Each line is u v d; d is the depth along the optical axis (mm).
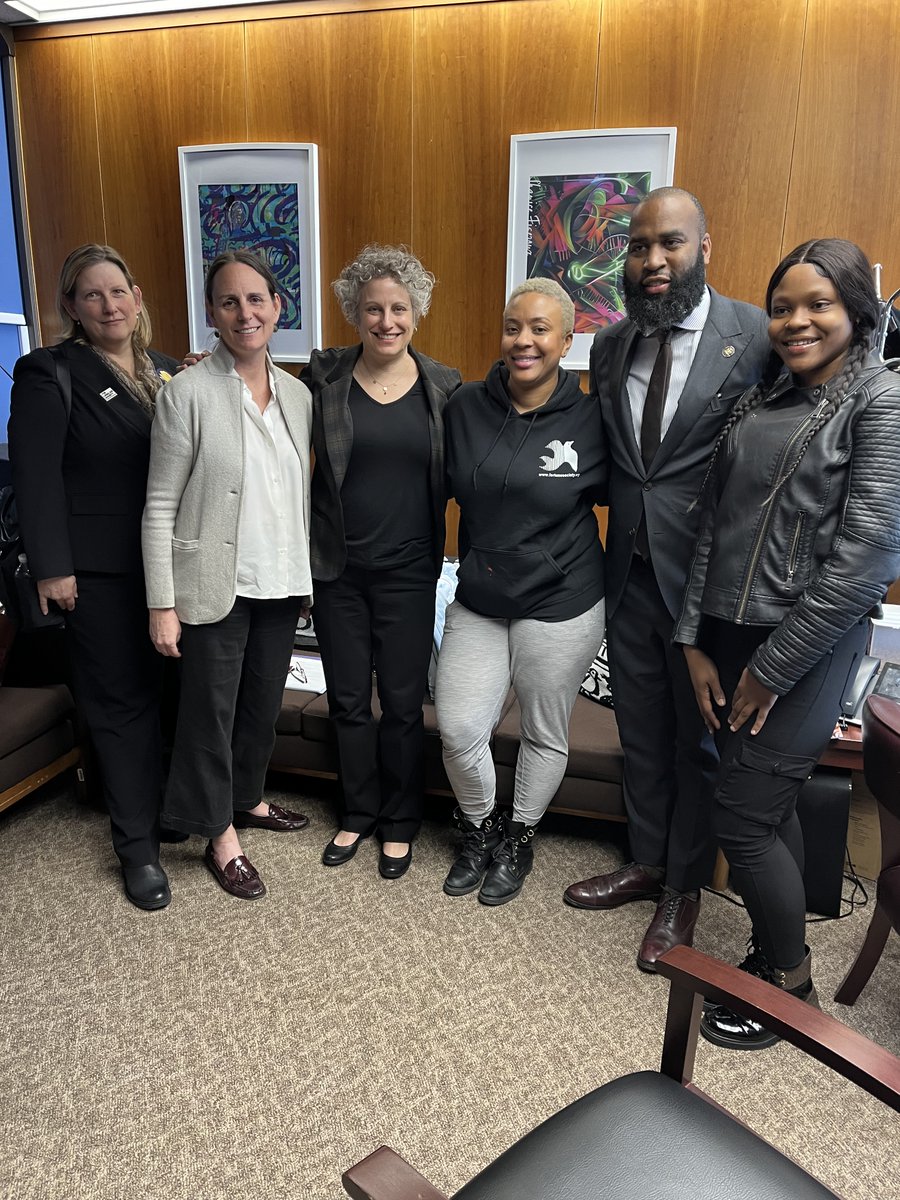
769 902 1698
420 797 2342
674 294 1732
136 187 3230
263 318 1909
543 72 2777
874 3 2473
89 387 1941
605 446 1974
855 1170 1468
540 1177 960
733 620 1587
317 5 2900
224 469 1938
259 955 1998
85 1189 1425
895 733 1569
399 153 2957
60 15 3105
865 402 1432
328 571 2141
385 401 2047
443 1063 1689
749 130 2650
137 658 2135
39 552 1914
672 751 2080
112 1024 1783
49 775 2521
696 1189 944
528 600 2018
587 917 2158
